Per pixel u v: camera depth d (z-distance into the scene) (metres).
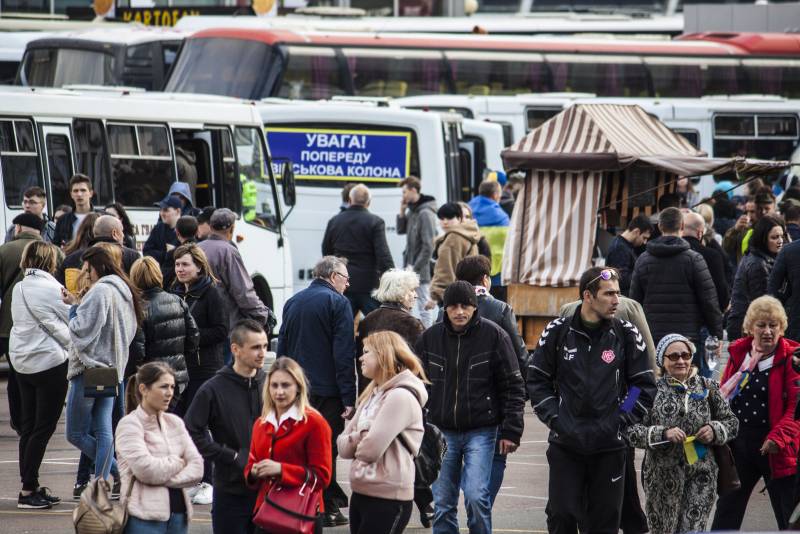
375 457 18.56
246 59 66.75
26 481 25.33
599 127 43.44
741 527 24.22
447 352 21.58
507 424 21.41
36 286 25.55
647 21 90.56
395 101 70.75
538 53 76.75
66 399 26.52
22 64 67.06
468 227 38.94
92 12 92.50
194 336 25.84
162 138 45.94
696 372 20.94
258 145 48.72
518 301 43.88
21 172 42.34
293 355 24.97
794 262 28.25
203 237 33.47
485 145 66.88
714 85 81.31
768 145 78.31
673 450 20.69
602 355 20.23
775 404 21.78
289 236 55.44
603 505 20.33
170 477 19.02
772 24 90.88
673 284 29.41
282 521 18.02
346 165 56.16
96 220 28.75
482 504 21.23
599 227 45.75
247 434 19.59
